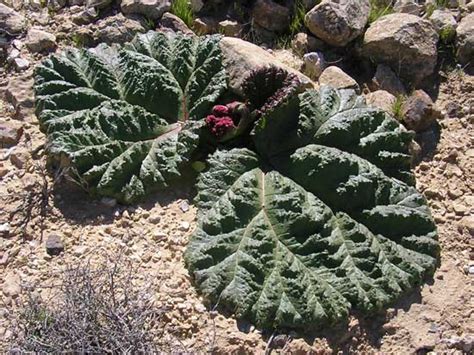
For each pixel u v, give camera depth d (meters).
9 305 0.90
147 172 1.00
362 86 1.16
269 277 0.92
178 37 1.09
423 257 0.97
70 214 0.98
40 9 1.19
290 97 1.00
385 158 1.02
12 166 1.02
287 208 0.96
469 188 1.06
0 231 0.96
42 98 1.03
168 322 0.89
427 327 0.93
